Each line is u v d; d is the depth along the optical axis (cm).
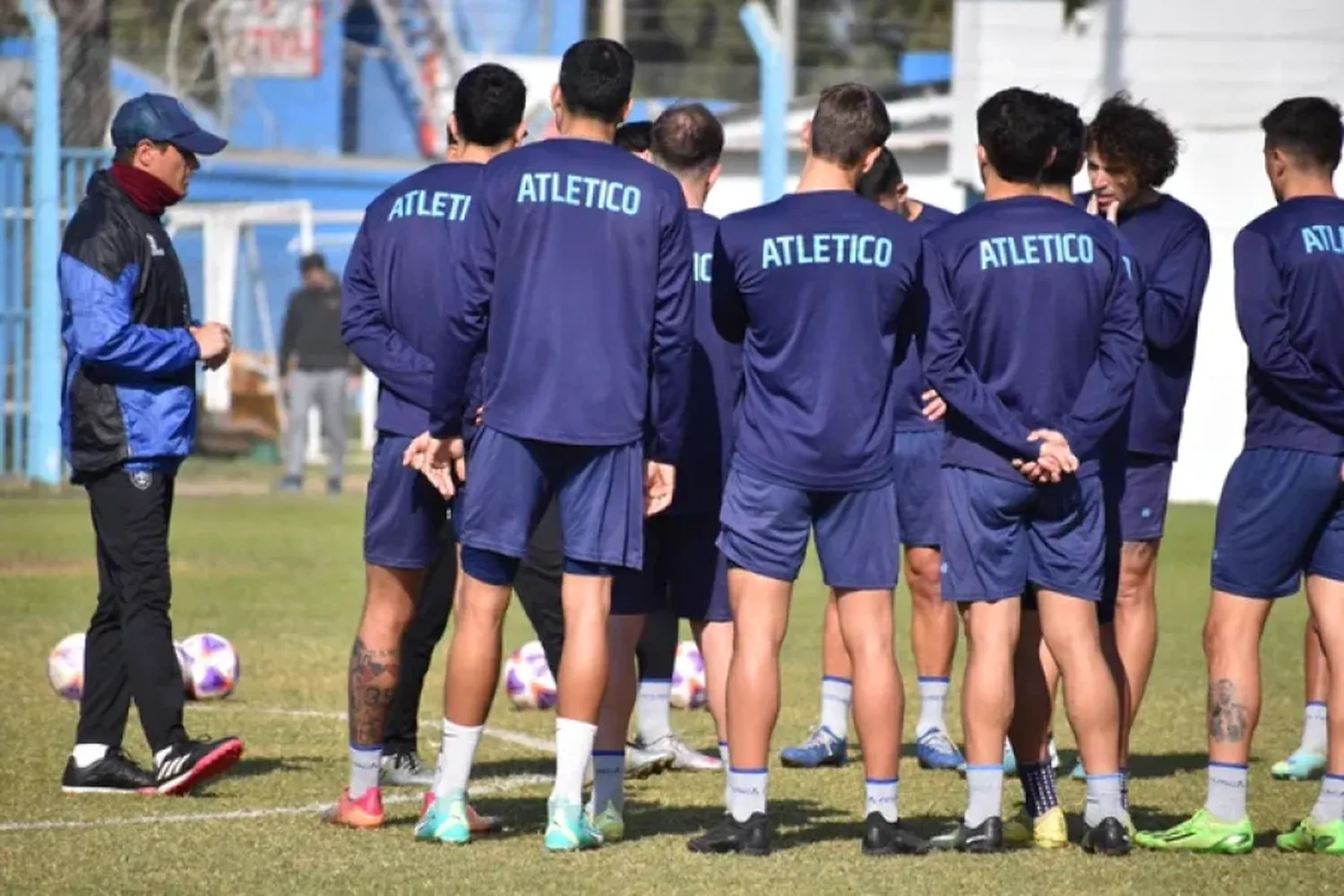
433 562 2342
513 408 2139
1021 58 8206
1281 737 3131
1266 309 2202
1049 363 2178
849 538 2183
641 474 2167
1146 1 8088
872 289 2150
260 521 6981
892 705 2183
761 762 2178
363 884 1988
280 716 3212
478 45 12988
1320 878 2081
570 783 2178
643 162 2170
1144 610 2594
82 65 8394
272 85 12575
